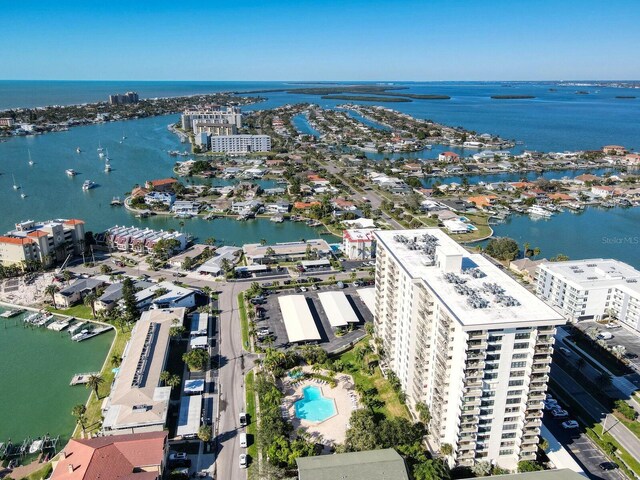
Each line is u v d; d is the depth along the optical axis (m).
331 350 184.50
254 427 143.62
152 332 181.00
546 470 117.38
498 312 120.94
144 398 146.12
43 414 150.38
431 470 118.19
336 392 160.38
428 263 152.38
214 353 180.25
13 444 138.00
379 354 177.50
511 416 125.00
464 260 158.88
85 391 161.38
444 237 177.88
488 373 119.81
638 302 194.75
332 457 118.69
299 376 167.00
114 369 169.38
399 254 162.00
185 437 138.75
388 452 121.31
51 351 183.50
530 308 123.38
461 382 120.06
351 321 198.88
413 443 133.88
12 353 182.00
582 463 130.25
